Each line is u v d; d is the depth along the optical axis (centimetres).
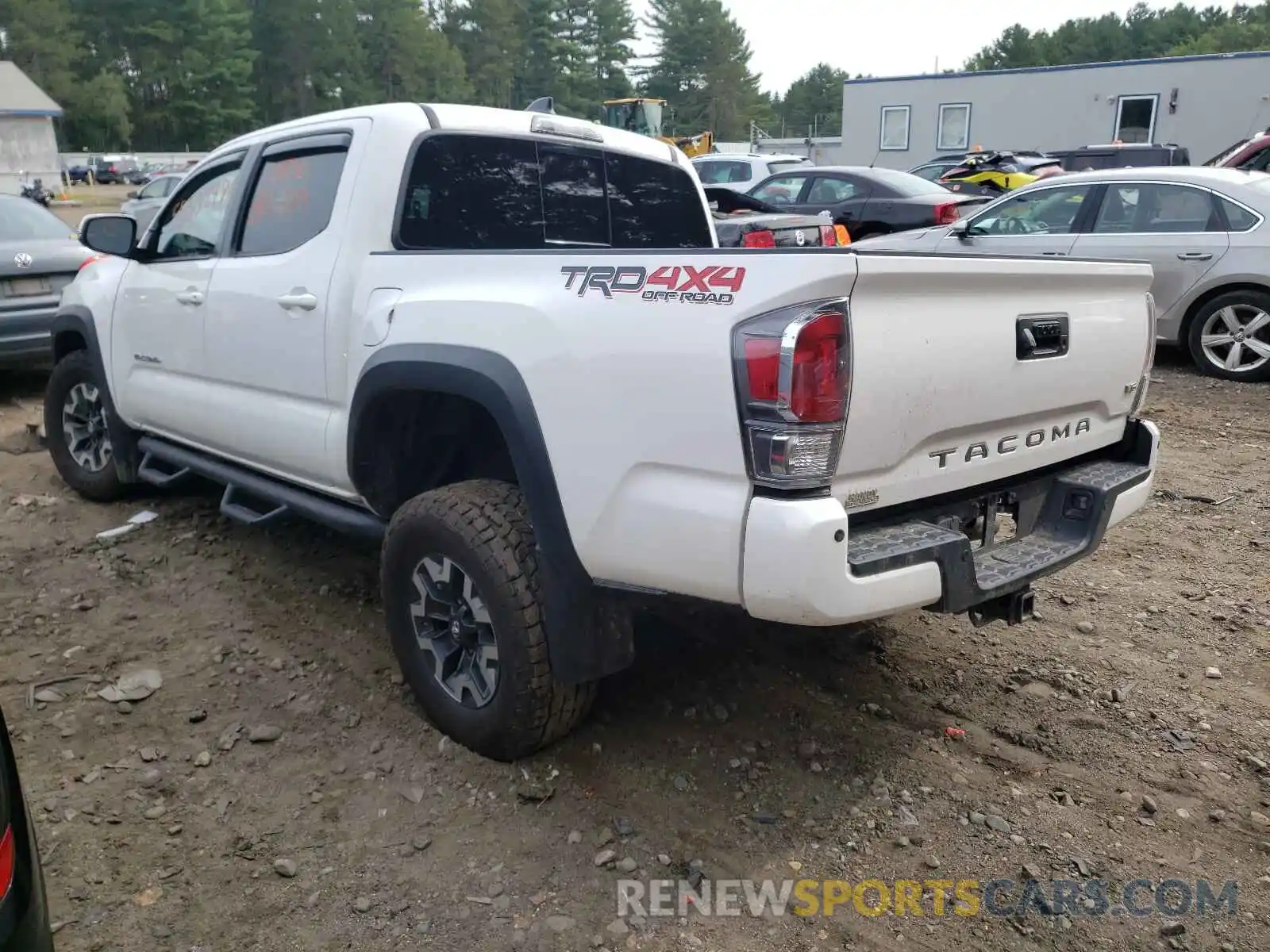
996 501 310
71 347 571
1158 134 2839
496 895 263
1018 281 282
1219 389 820
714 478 247
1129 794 306
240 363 402
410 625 330
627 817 292
